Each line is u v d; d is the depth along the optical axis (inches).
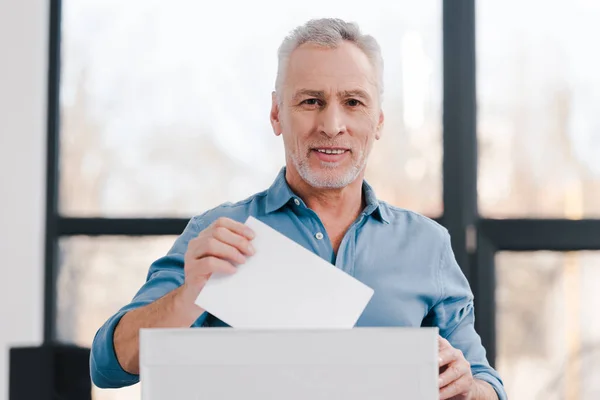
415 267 80.7
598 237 147.0
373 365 45.1
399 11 151.6
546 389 148.7
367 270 79.4
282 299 58.2
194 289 62.1
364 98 74.9
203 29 153.0
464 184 149.3
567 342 148.6
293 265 59.1
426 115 151.1
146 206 153.3
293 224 80.6
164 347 45.0
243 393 44.8
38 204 149.9
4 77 147.2
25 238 147.5
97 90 153.9
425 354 45.1
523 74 150.6
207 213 83.0
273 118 82.2
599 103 149.6
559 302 148.9
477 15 151.2
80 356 128.3
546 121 150.5
